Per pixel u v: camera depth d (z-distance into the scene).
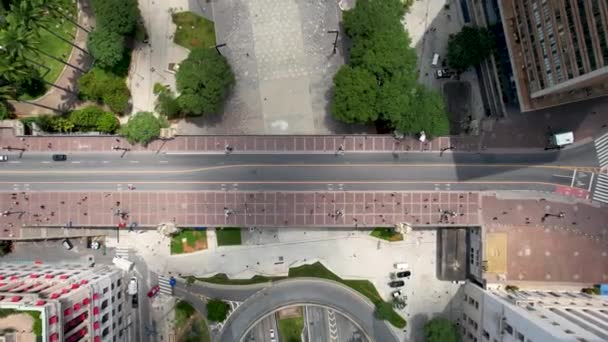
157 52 86.44
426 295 85.19
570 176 81.31
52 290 67.94
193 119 85.75
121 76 85.25
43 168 83.31
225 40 86.56
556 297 75.69
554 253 80.81
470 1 84.81
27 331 60.53
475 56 78.88
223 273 85.81
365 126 85.56
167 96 83.75
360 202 82.69
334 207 82.75
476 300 79.19
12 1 77.56
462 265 84.06
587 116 81.06
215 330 84.88
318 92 86.31
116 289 80.56
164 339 85.19
